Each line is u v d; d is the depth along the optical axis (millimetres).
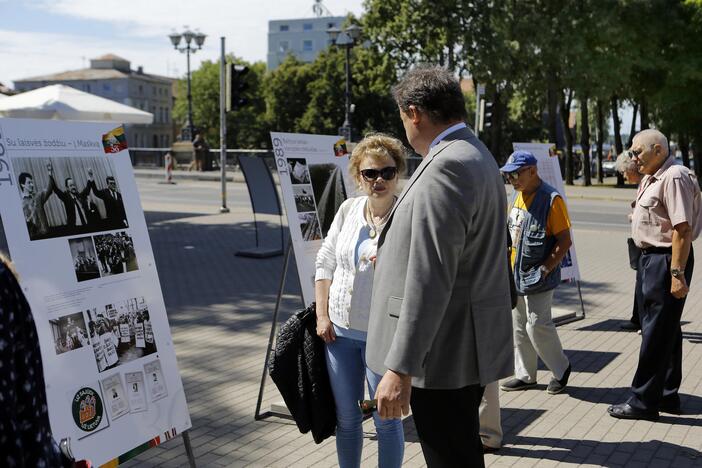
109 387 3336
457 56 33375
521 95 34000
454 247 2551
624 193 29156
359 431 3713
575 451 4555
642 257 5004
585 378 6055
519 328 5727
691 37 31406
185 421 3723
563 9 31656
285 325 3771
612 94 34219
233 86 18609
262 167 12492
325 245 3936
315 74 63656
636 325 7707
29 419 1729
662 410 5207
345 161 5516
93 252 3387
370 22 35844
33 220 3141
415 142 2865
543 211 5449
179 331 7449
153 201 23547
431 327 2557
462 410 2781
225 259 12297
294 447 4543
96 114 12820
